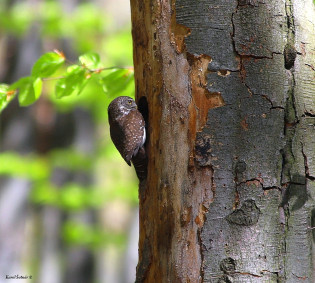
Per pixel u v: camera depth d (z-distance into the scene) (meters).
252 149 8.00
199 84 8.23
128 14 30.61
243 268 7.80
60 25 23.09
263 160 7.98
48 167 23.08
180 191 8.23
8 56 25.17
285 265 7.88
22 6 23.53
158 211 8.52
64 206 22.69
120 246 24.09
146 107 9.71
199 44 8.25
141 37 9.12
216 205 7.96
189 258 8.04
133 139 9.63
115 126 10.17
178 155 8.30
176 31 8.48
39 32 24.70
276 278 7.82
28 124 24.92
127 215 29.44
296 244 7.96
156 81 8.71
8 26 23.53
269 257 7.84
